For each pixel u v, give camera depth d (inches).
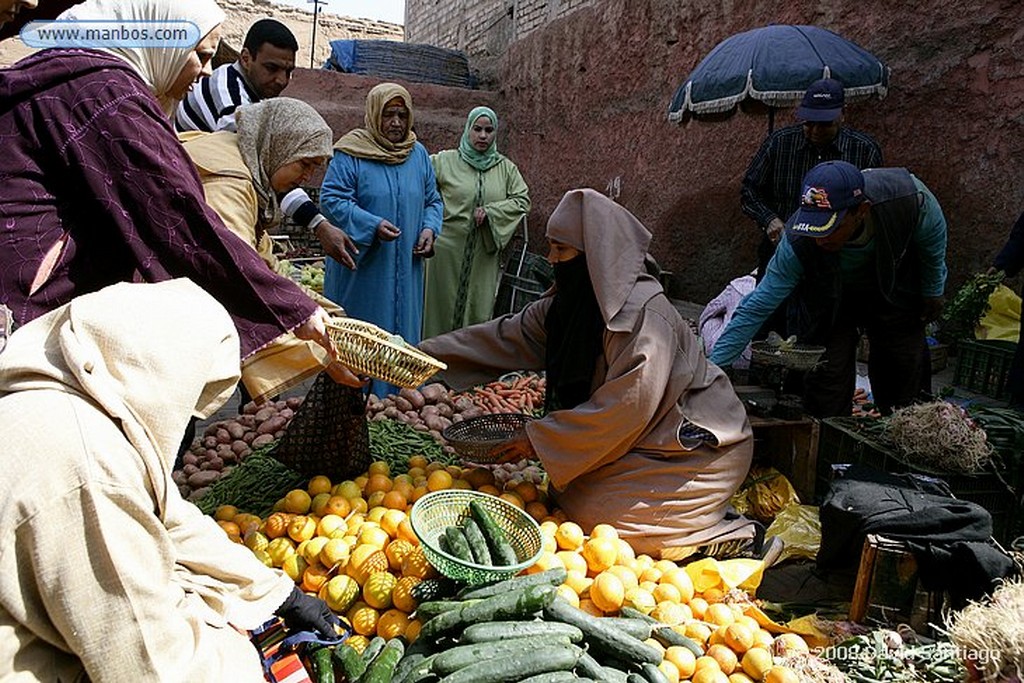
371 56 551.2
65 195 88.0
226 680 67.7
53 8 104.3
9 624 57.5
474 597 95.1
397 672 87.1
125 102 87.7
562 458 124.1
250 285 94.0
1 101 85.2
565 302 133.4
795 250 153.2
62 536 56.4
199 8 104.5
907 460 130.7
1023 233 190.7
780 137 224.4
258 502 133.5
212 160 121.9
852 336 168.9
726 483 126.3
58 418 57.5
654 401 119.0
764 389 168.2
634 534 123.4
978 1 240.2
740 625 100.3
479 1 601.0
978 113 242.8
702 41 351.3
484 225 270.4
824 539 116.3
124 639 59.0
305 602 90.2
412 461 145.7
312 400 133.5
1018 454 126.4
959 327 240.2
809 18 296.0
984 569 98.3
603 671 88.8
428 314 274.7
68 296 89.3
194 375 62.5
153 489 61.9
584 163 449.7
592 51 433.1
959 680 93.8
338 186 215.6
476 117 268.4
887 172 153.7
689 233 370.0
